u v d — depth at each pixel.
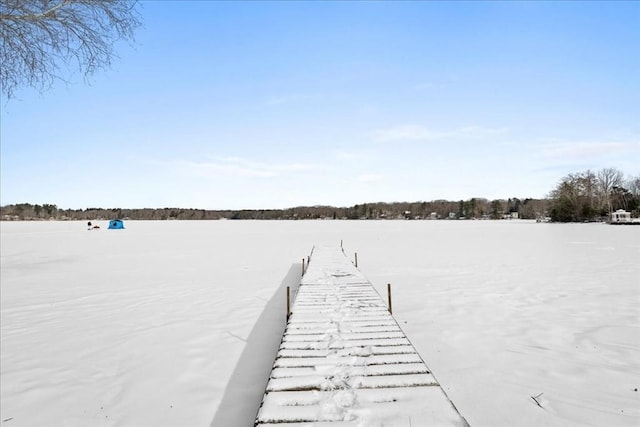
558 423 3.33
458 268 12.43
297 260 15.64
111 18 4.91
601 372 4.36
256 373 4.58
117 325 6.50
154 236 32.59
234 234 35.56
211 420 3.58
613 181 57.06
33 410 3.74
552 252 16.66
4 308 7.74
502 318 6.59
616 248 17.91
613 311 6.91
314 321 5.12
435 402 2.94
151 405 3.84
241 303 8.11
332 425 2.64
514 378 4.24
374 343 4.25
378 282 10.11
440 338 5.60
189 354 5.18
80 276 11.71
